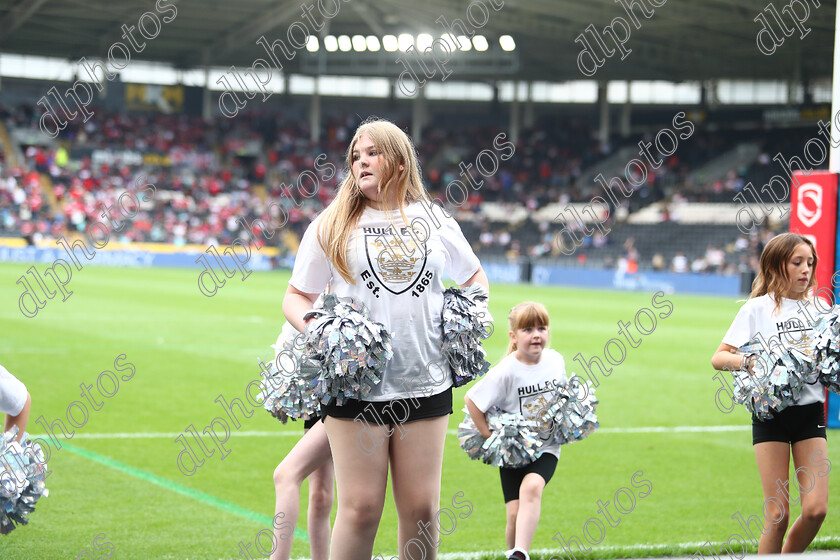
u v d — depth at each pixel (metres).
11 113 38.81
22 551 4.16
